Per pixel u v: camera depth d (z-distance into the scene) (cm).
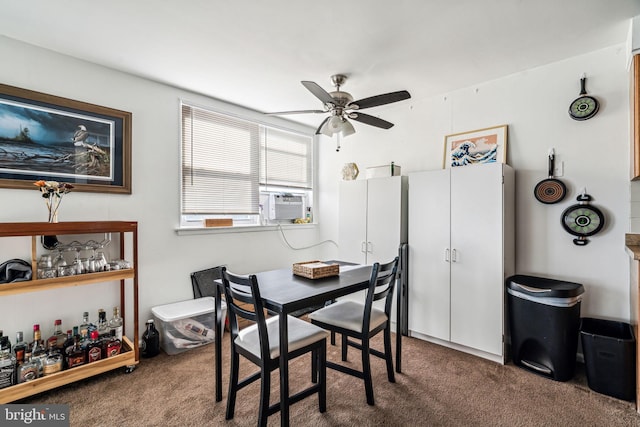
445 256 283
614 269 234
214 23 203
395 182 324
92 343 222
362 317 208
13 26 204
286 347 158
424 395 205
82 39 221
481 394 206
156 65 260
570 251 252
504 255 253
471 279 266
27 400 198
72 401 198
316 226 455
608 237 237
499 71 274
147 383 220
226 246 345
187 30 210
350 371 201
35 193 228
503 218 251
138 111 280
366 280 201
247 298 166
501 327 250
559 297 219
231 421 180
